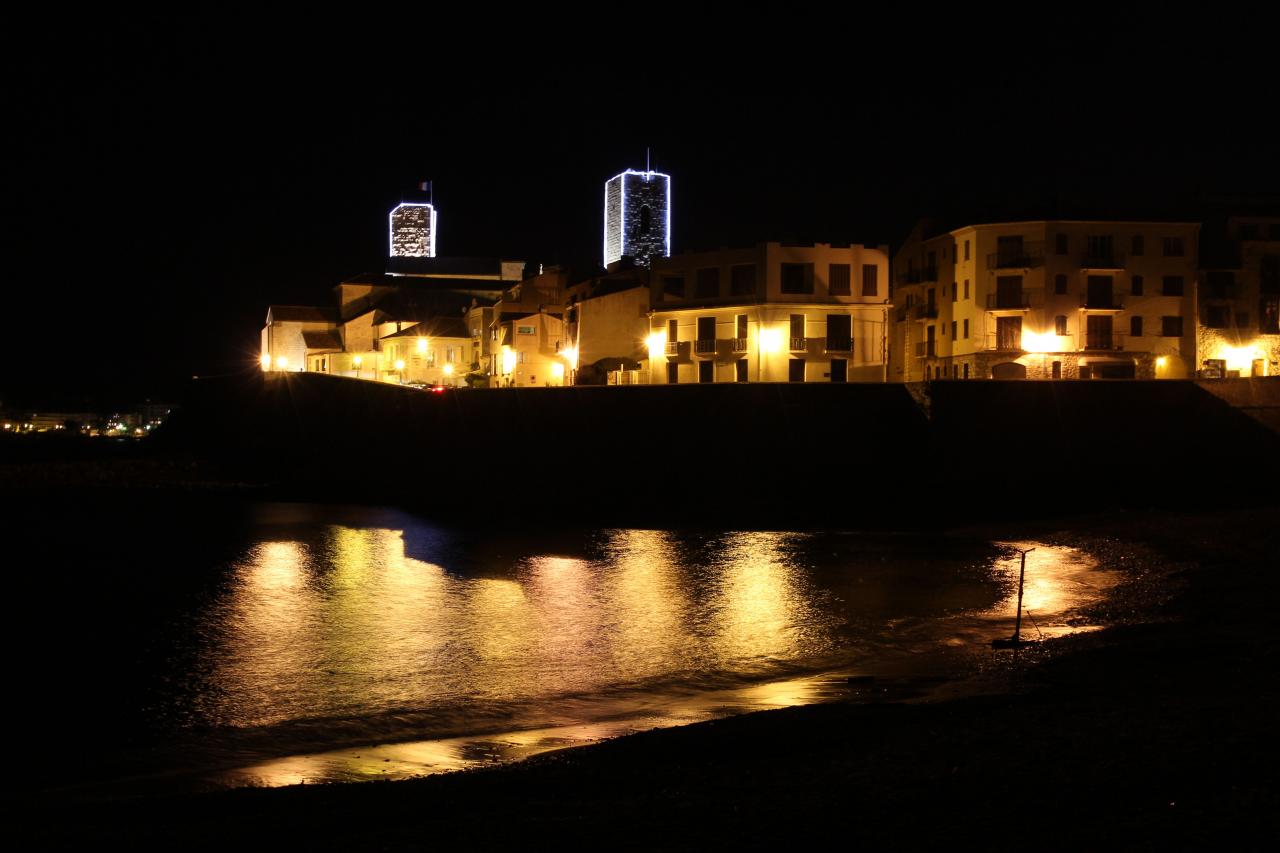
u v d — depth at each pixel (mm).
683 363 90312
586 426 77250
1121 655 27703
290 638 35594
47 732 26062
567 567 48781
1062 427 67188
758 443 71750
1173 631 31188
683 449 73500
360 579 46062
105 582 45750
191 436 111062
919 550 53312
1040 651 30281
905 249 99625
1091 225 85750
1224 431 66000
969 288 88750
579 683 30016
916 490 68500
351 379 94688
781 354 85125
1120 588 41438
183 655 33531
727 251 88188
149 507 76000
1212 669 24750
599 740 24547
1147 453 66875
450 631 36375
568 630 36344
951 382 68312
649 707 27500
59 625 37688
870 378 86625
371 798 17609
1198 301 86938
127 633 36469
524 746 24312
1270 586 37844
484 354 121938
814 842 13188
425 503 76750
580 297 108000
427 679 30547
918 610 38812
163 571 48406
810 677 29891
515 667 31719
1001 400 67812
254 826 15703
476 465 82688
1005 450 67500
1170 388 67125
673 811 14797
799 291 85750
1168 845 12328
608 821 14438
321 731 26047
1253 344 87188
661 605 40219
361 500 80438
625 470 75125
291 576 46969
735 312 87250
